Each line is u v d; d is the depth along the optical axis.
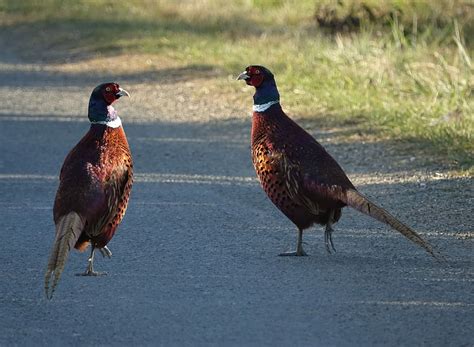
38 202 20.64
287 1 47.31
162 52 39.69
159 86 34.31
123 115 29.94
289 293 14.42
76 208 14.28
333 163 15.85
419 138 24.38
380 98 28.30
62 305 14.06
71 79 36.75
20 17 51.59
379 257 16.20
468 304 13.80
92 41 43.47
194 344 12.48
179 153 24.95
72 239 13.77
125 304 14.05
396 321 13.16
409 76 29.45
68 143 26.55
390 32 35.81
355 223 18.36
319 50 34.84
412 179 21.25
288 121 16.41
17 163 24.28
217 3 49.00
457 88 27.28
